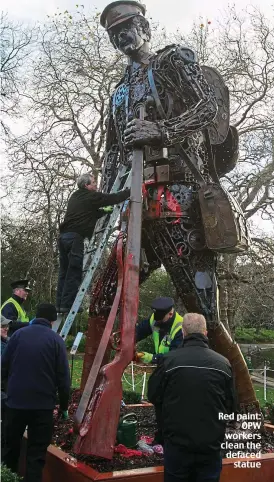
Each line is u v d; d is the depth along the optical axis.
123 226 3.88
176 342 4.02
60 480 3.39
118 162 4.67
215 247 3.89
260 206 16.50
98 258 4.21
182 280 4.10
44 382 3.48
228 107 4.46
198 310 4.07
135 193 3.62
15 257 15.25
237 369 4.21
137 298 3.45
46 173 14.98
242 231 3.97
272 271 15.09
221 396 2.77
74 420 3.28
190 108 3.83
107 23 4.25
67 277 4.30
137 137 3.64
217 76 4.50
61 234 4.42
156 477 3.20
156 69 4.02
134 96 4.19
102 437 3.20
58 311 4.36
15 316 5.33
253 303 15.85
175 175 4.11
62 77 16.06
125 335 3.36
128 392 6.22
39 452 3.43
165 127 3.71
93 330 4.38
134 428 3.78
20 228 15.00
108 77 15.88
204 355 2.83
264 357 17.61
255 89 16.55
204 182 4.04
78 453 3.16
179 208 4.04
